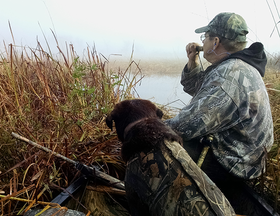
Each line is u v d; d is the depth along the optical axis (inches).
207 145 66.1
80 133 86.3
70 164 73.3
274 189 73.2
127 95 114.1
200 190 42.1
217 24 71.4
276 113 114.3
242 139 66.5
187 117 63.9
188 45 89.7
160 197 43.9
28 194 63.2
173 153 46.8
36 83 101.4
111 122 60.1
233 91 62.1
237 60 66.5
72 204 61.6
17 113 82.9
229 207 43.6
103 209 67.7
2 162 66.7
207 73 74.7
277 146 90.0
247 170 68.1
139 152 49.4
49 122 82.9
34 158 69.4
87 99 95.8
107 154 80.3
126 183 50.8
